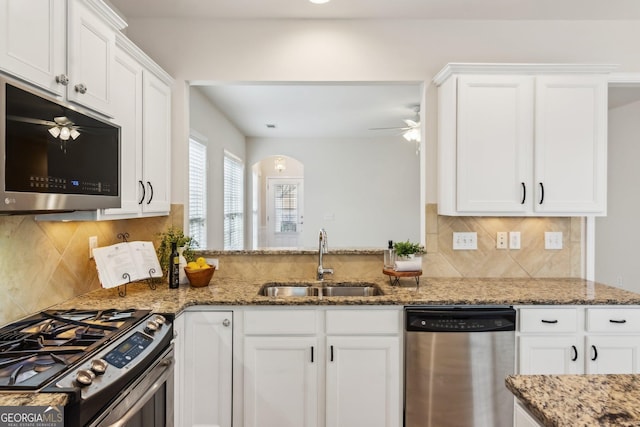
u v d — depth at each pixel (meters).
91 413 1.09
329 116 5.21
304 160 6.84
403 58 2.69
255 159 6.79
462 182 2.37
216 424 2.11
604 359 2.11
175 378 2.01
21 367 1.15
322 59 2.68
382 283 2.53
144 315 1.73
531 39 2.67
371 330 2.10
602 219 4.79
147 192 2.24
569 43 2.66
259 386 2.11
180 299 2.09
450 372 2.07
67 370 1.15
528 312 2.11
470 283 2.53
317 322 2.11
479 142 2.37
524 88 2.37
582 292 2.28
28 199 1.14
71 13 1.45
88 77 1.58
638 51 2.65
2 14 1.12
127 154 2.00
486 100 2.37
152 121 2.31
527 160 2.37
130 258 2.19
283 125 5.80
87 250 2.19
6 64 1.14
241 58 2.68
